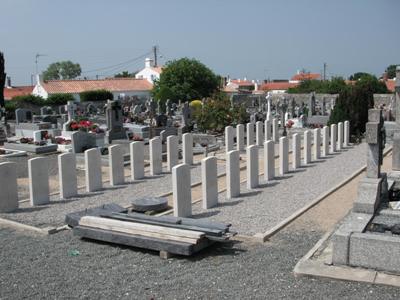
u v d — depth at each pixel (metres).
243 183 9.45
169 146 10.95
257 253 5.41
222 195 8.42
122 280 4.70
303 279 4.59
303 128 19.39
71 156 8.52
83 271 4.95
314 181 9.49
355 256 4.67
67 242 5.94
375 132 5.89
